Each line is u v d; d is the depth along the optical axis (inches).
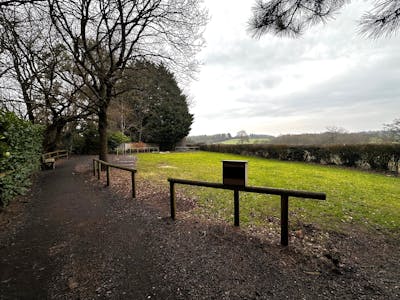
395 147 374.3
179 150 1170.6
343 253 112.1
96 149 898.7
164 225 151.9
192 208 188.2
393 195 222.2
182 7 340.5
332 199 207.8
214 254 111.8
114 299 81.1
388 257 108.7
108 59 384.2
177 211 181.8
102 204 205.5
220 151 1020.5
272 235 133.1
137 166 483.8
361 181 297.9
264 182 293.7
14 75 415.2
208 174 369.4
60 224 157.6
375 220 157.2
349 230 141.3
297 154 586.2
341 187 259.8
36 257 112.7
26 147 258.5
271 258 106.9
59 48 361.7
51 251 118.7
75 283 91.0
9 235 139.9
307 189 251.1
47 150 578.9
